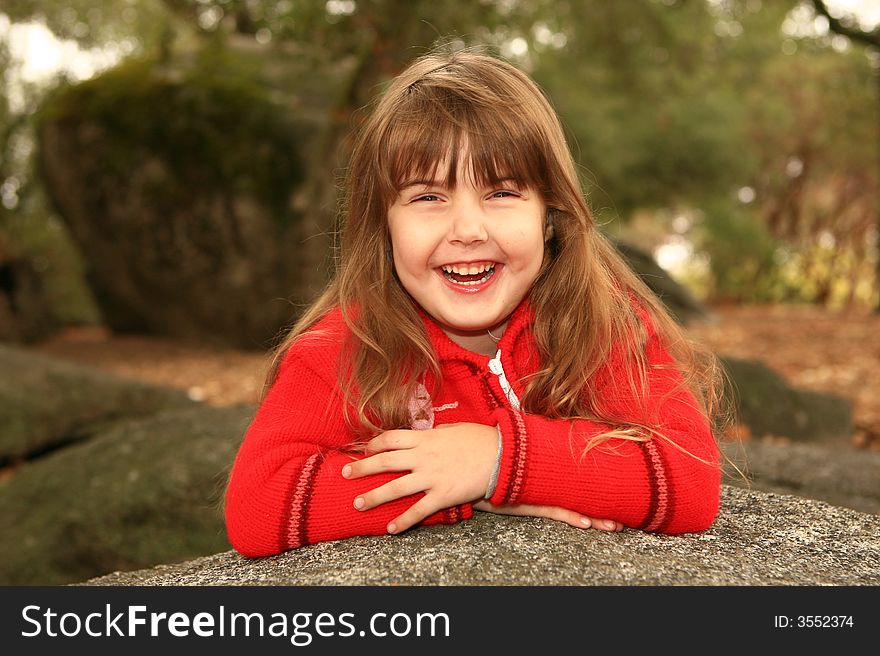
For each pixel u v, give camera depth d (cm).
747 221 1748
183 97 865
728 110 1418
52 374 454
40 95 1074
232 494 158
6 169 1070
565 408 166
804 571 138
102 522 289
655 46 955
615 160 1320
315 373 167
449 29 600
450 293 159
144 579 160
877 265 2064
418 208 158
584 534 144
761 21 1297
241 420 327
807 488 256
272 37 613
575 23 901
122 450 319
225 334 914
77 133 888
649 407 159
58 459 327
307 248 848
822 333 1090
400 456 149
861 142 1317
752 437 455
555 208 169
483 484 148
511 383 167
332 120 721
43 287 1120
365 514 149
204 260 880
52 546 291
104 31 1110
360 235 172
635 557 136
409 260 159
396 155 157
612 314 170
